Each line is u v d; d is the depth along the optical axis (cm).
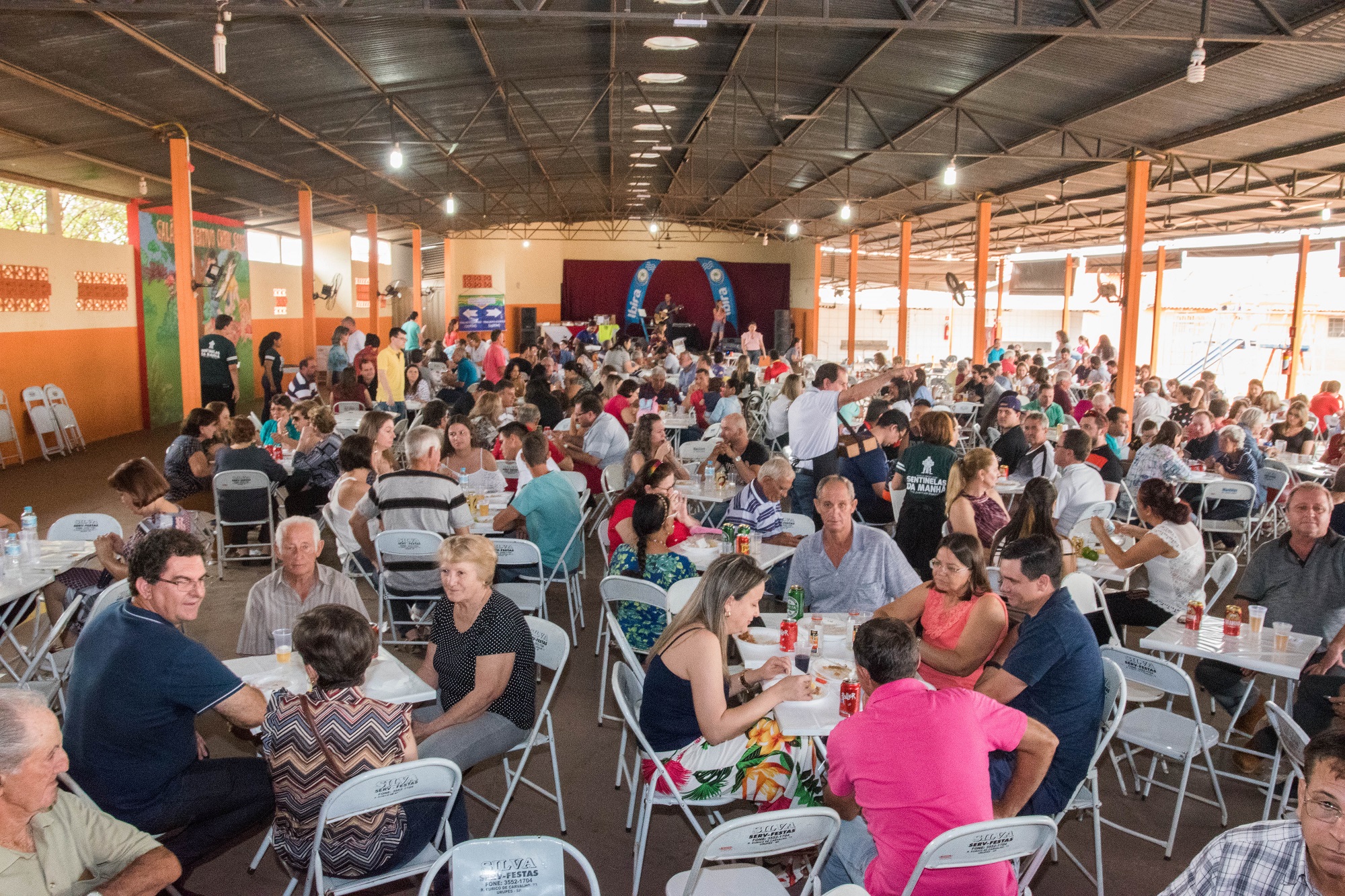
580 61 1148
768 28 975
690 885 231
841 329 3059
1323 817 174
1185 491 804
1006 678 309
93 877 229
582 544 588
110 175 1286
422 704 359
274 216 1902
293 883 274
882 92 1154
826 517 433
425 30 964
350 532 562
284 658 348
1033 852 247
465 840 316
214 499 718
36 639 465
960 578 361
